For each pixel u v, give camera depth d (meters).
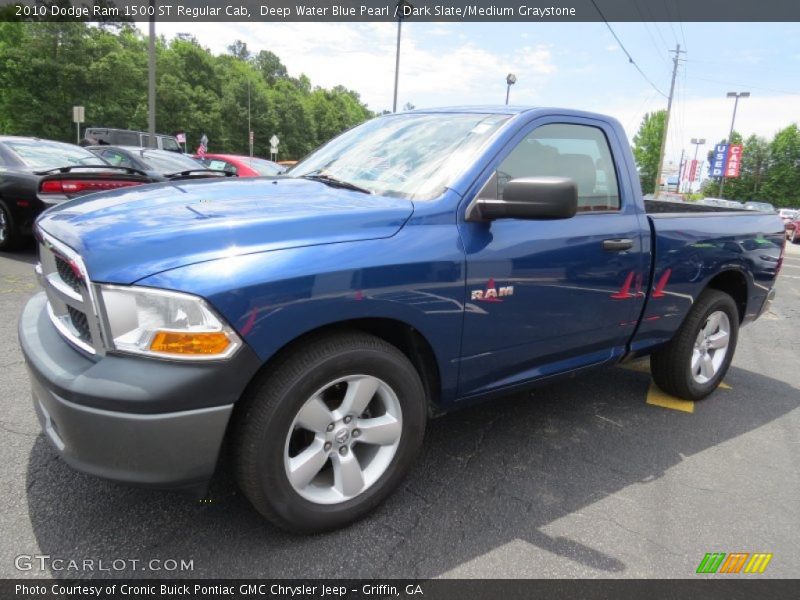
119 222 2.16
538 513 2.62
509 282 2.66
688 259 3.58
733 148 54.66
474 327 2.60
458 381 2.67
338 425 2.31
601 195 3.19
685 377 3.92
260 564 2.19
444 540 2.39
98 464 1.95
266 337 1.99
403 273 2.29
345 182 2.92
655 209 5.21
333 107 99.62
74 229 2.17
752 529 2.61
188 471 1.97
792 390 4.53
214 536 2.32
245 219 2.16
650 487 2.91
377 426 2.42
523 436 3.38
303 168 3.37
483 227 2.58
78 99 40.47
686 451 3.33
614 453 3.24
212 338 1.90
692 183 63.62
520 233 2.71
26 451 2.82
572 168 3.07
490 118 2.96
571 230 2.93
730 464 3.20
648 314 3.46
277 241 2.10
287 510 2.21
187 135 60.19
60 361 2.05
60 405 1.93
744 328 6.59
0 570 2.08
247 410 2.09
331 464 2.47
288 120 78.44
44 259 2.44
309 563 2.21
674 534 2.53
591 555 2.36
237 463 2.12
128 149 9.80
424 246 2.38
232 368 1.94
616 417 3.74
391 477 2.50
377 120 3.58
